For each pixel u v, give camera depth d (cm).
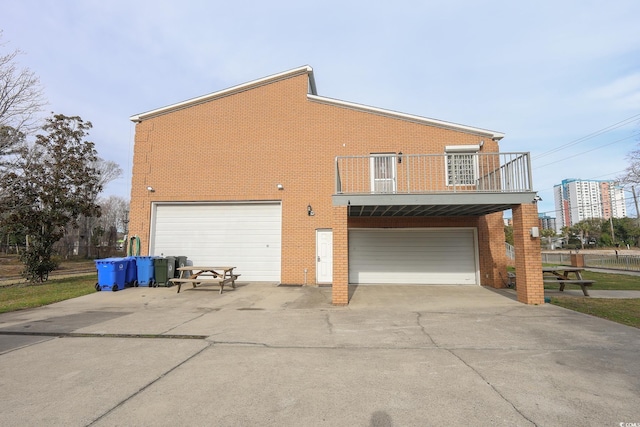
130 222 1416
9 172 1538
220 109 1438
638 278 1655
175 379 430
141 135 1452
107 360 505
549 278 1227
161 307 929
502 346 558
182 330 681
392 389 395
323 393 386
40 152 1634
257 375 442
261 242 1386
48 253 1570
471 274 1307
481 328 674
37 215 1527
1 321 771
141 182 1431
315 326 705
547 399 366
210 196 1400
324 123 1388
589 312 816
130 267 1267
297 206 1361
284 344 582
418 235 1334
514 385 403
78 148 1647
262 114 1418
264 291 1178
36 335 654
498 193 930
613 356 503
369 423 321
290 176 1377
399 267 1327
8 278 1950
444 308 880
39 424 323
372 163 1344
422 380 421
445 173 1303
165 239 1417
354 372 449
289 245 1344
